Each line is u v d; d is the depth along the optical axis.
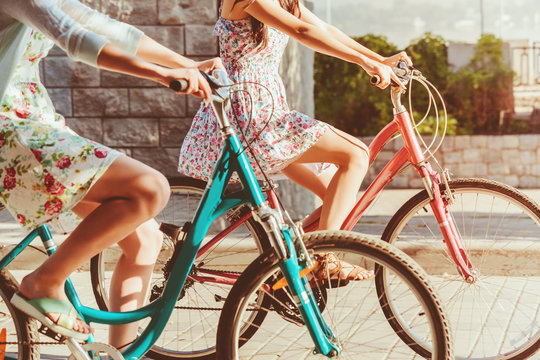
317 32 3.40
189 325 4.17
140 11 7.12
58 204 2.78
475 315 4.34
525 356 3.71
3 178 2.83
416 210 3.79
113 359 2.92
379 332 3.59
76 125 7.41
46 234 3.16
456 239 3.68
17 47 2.78
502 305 4.48
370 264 3.56
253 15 3.47
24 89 2.93
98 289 3.87
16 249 3.18
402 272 2.80
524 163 9.85
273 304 3.29
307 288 2.86
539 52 12.44
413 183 9.23
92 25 3.00
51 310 2.85
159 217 3.77
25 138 2.80
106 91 7.37
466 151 9.96
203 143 3.71
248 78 3.59
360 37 12.30
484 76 11.48
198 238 2.96
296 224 2.88
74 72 7.34
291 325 4.30
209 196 2.93
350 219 3.71
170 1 7.11
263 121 3.57
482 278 4.61
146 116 7.39
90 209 3.02
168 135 7.40
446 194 3.70
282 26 3.44
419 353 3.58
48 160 2.77
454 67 11.80
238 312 2.88
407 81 3.61
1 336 3.24
